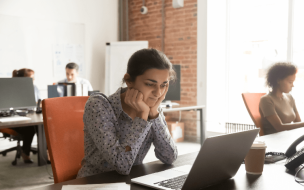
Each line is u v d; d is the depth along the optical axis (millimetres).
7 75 4559
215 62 4891
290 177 1075
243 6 4711
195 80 5023
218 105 4934
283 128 2266
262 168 1115
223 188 958
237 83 4816
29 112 3576
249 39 4680
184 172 1119
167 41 5375
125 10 5977
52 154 1372
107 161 1132
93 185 981
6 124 2662
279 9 4371
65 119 1449
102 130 1152
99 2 5703
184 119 4359
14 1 4605
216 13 4844
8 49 4562
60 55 5156
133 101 1152
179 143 4398
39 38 4891
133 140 1139
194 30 4984
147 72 1133
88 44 5566
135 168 1206
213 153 877
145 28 5703
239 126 4305
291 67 2348
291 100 2598
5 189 2836
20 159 3967
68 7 5250
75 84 3623
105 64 5629
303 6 4148
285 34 4336
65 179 1383
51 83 5051
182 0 5082
